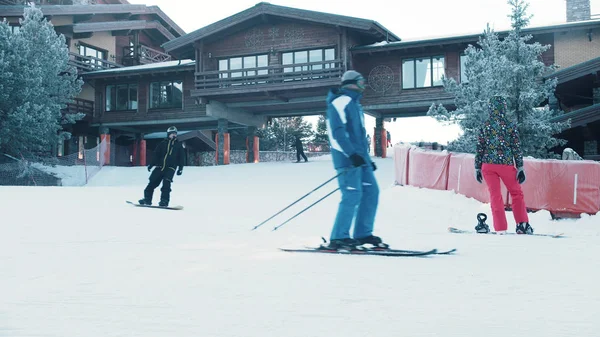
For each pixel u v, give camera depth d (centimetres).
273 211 959
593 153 1758
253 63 2644
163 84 3067
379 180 1838
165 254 411
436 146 2327
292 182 1914
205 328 200
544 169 863
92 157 2869
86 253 418
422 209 941
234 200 1236
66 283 293
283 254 411
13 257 397
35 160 2666
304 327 202
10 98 2525
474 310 230
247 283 290
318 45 2505
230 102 2792
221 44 2684
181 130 3550
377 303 243
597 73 1681
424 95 2447
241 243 493
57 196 1087
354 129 453
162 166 978
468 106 1499
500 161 624
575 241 526
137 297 256
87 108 3169
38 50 2656
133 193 1354
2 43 2545
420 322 209
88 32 3250
